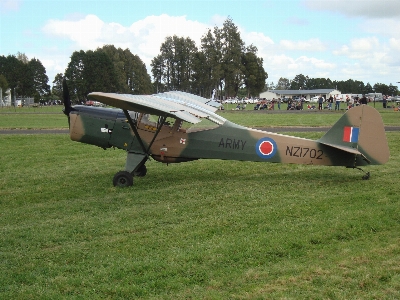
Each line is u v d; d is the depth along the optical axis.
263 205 8.39
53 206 8.66
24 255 6.14
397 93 160.75
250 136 10.73
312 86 189.50
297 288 4.99
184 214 7.88
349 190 9.45
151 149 10.81
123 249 6.25
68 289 5.10
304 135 19.66
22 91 103.06
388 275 5.22
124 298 4.90
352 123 10.34
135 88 100.44
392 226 6.95
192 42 99.69
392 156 13.73
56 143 18.30
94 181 11.00
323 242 6.36
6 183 10.84
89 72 80.38
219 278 5.29
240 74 95.19
